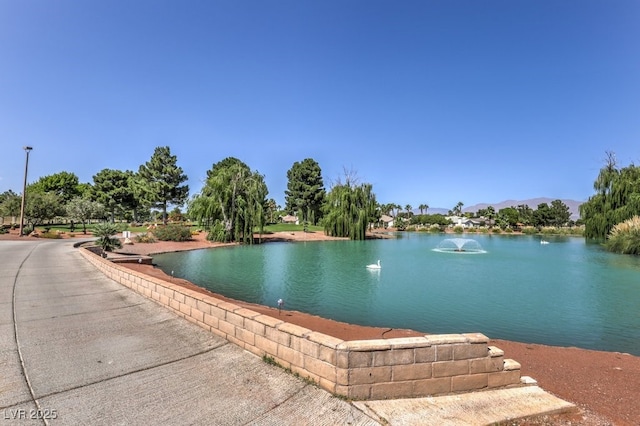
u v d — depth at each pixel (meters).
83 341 4.30
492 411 3.06
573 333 7.98
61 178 65.56
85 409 2.76
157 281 6.39
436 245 37.09
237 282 14.19
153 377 3.35
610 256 24.92
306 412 2.82
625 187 34.41
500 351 3.54
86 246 19.06
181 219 67.56
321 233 49.50
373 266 18.41
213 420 2.66
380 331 7.61
